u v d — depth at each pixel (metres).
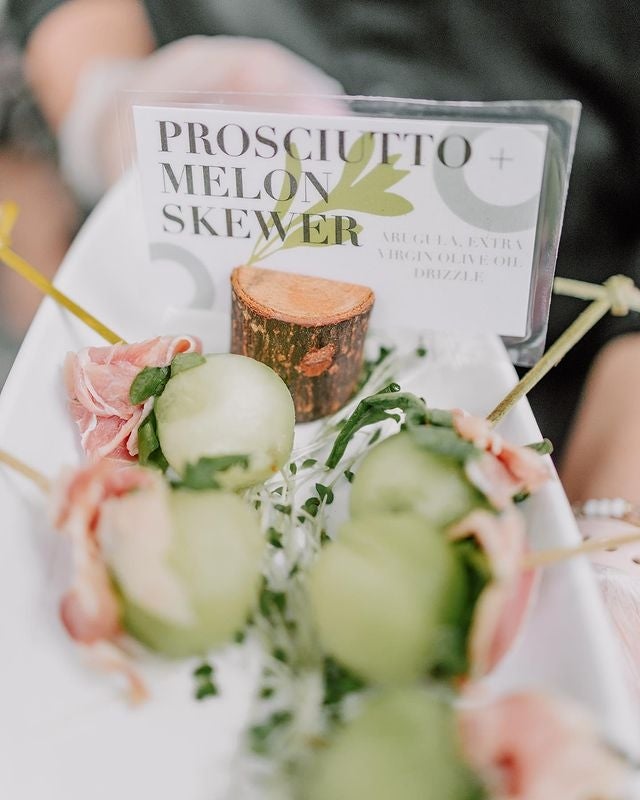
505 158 0.47
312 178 0.49
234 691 0.42
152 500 0.38
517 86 0.84
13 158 0.92
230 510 0.40
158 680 0.42
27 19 0.90
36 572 0.46
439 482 0.41
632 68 0.79
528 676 0.40
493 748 0.33
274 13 0.87
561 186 0.47
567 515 0.44
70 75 0.90
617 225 0.84
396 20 0.85
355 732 0.35
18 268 0.53
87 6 0.90
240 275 0.54
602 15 0.78
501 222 0.49
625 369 0.79
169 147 0.49
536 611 0.42
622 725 0.36
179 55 0.88
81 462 0.52
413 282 0.53
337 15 0.86
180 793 0.39
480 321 0.53
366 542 0.38
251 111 0.47
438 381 0.57
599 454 0.73
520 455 0.42
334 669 0.40
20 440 0.49
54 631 0.44
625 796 0.33
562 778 0.32
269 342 0.53
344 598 0.37
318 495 0.51
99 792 0.39
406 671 0.37
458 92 0.86
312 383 0.55
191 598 0.38
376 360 0.60
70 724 0.41
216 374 0.46
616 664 0.38
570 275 0.85
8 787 0.39
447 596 0.37
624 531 0.63
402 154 0.48
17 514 0.46
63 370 0.53
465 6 0.82
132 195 0.62
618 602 0.55
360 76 0.87
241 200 0.51
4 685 0.42
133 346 0.49
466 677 0.37
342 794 0.34
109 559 0.38
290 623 0.43
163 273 0.55
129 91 0.48
